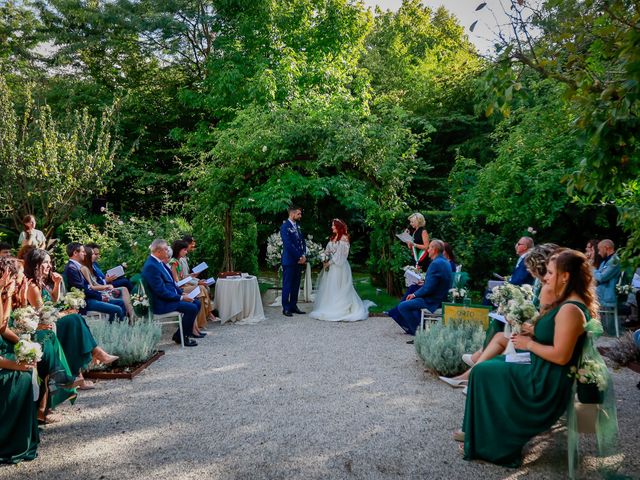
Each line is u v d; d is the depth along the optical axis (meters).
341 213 15.80
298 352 5.95
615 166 2.86
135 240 9.24
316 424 3.82
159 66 17.38
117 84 16.33
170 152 16.47
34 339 3.77
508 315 3.22
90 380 4.90
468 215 9.73
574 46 3.09
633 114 2.77
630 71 2.48
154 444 3.49
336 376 5.01
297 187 11.09
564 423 3.41
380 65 19.62
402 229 9.48
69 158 11.20
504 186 8.78
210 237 9.97
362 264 15.86
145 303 6.07
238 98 14.10
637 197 3.55
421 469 3.12
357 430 3.71
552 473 3.07
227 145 9.09
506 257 9.54
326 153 8.84
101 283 7.11
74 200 11.73
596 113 2.76
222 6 14.64
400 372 5.14
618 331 6.70
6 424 3.20
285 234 8.27
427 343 5.11
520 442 3.09
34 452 3.31
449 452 3.35
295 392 4.55
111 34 15.45
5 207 11.60
